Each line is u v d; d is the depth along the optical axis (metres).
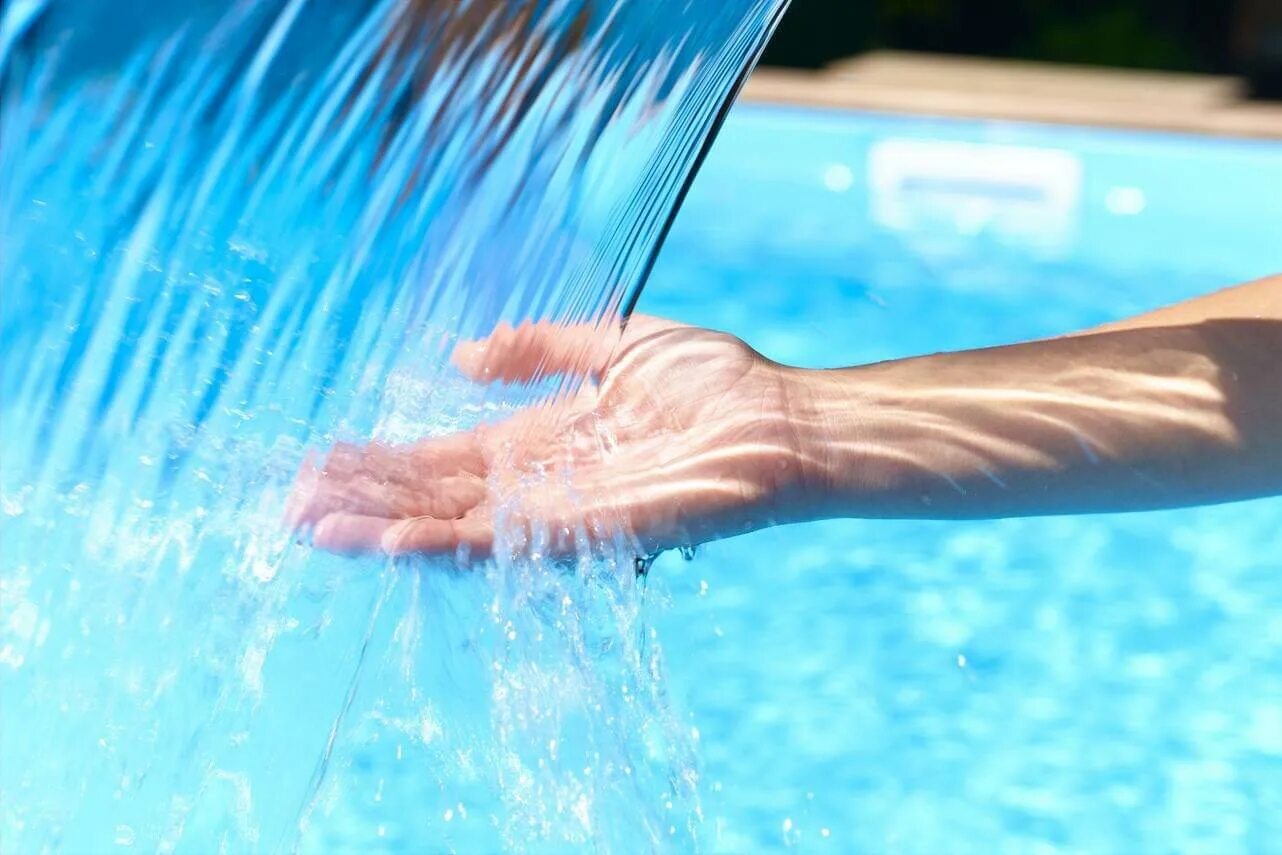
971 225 1.82
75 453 0.72
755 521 0.87
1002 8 3.07
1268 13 2.51
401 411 0.80
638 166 0.83
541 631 0.83
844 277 1.59
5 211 0.68
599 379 0.87
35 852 0.75
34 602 0.73
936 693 0.99
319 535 0.79
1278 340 0.91
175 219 0.71
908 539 1.12
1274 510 1.15
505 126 0.76
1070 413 0.89
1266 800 0.94
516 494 0.83
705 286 1.55
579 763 0.83
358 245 0.75
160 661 0.76
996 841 0.91
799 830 0.91
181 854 0.78
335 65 0.71
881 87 2.20
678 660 1.00
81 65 0.68
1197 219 1.77
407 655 0.82
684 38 0.80
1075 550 1.11
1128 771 0.95
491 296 0.81
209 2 0.69
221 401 0.75
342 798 0.88
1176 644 1.03
